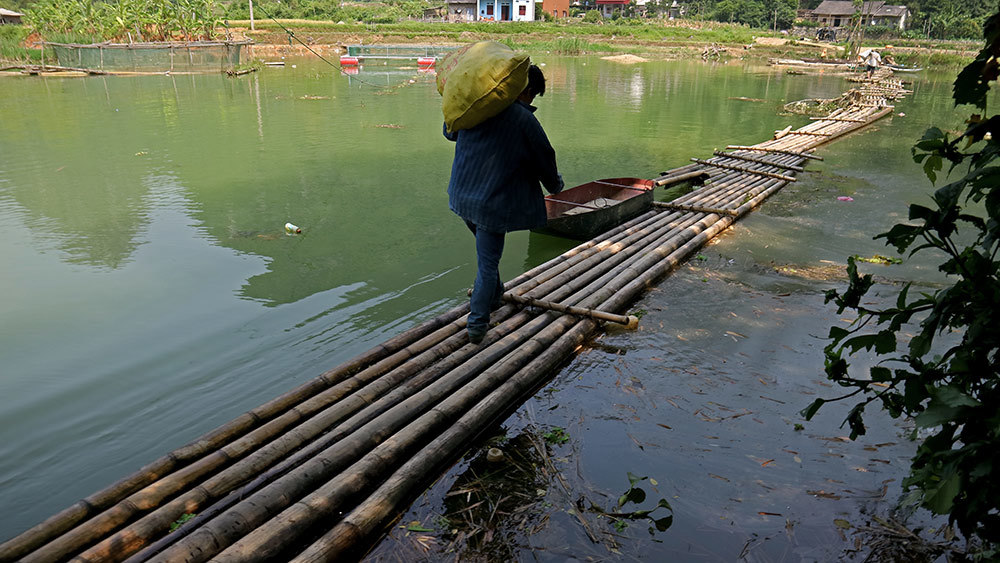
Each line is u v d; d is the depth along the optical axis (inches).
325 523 100.9
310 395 138.1
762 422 126.0
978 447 61.4
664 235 255.0
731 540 95.2
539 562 92.0
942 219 67.4
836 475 109.6
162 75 1081.4
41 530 97.5
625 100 811.4
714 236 260.1
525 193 138.7
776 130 600.1
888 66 1396.4
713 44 1966.0
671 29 2292.1
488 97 126.3
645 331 169.2
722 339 164.1
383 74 1133.1
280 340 185.2
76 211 316.5
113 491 106.2
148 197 343.0
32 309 205.9
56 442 140.5
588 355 156.6
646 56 1811.0
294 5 2153.1
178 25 1353.3
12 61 1179.3
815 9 2842.0
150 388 160.9
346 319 198.7
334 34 1879.9
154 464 113.0
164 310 206.1
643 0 3523.6
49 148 471.5
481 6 2635.3
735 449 117.4
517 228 139.5
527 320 175.3
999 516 68.6
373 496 101.5
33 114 635.5
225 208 322.0
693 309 184.1
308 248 264.5
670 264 216.8
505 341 157.9
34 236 279.4
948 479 62.7
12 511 120.3
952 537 94.0
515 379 137.3
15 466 132.3
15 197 340.8
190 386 161.6
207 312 204.4
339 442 116.1
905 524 97.3
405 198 342.0
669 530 97.4
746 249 243.4
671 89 957.8
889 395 83.3
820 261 228.4
